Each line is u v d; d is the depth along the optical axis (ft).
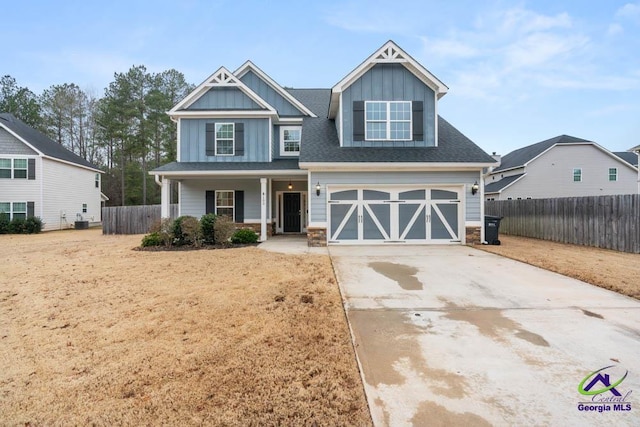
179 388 8.85
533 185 82.58
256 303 15.72
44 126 106.52
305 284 19.07
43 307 15.51
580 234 35.27
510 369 9.78
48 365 10.14
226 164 42.42
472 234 35.53
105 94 102.42
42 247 36.35
